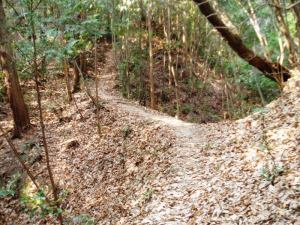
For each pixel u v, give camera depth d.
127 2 21.28
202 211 7.61
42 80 20.58
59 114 17.28
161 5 25.66
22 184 13.00
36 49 8.22
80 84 21.67
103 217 10.05
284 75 14.09
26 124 15.40
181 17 28.22
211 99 25.64
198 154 10.81
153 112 17.66
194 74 27.72
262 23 19.97
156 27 31.11
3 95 17.94
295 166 7.71
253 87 24.05
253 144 9.93
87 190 11.92
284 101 11.99
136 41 28.23
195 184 9.02
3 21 8.74
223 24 12.31
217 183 8.55
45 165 13.71
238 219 6.76
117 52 27.78
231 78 26.86
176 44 27.66
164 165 10.74
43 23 8.30
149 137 13.09
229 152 10.15
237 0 15.59
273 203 6.76
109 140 14.19
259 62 13.57
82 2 11.23
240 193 7.62
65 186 12.49
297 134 9.23
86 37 14.37
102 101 18.23
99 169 12.70
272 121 10.91
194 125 14.07
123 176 11.68
